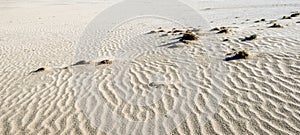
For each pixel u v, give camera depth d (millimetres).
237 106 4898
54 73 7773
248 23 12594
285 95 5027
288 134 3977
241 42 8672
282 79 5656
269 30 9828
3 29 17344
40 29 16703
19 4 37562
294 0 25703
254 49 7781
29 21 20750
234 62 6973
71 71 7820
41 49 11141
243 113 4660
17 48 11586
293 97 4918
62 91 6398
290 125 4168
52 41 12688
